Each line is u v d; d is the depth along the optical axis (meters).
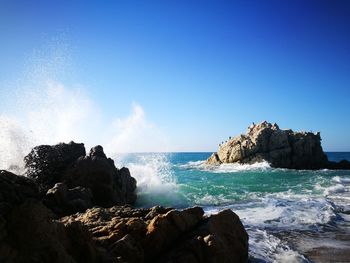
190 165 57.56
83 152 17.12
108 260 6.03
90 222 8.03
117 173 16.59
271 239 10.61
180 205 16.73
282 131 51.44
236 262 7.94
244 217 13.66
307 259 8.84
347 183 27.47
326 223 12.88
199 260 7.06
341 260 8.82
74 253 5.78
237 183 26.36
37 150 15.53
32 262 4.79
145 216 8.68
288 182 27.73
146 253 7.10
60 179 14.88
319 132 52.75
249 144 51.22
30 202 5.30
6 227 5.00
